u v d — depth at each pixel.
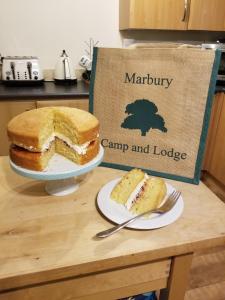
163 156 0.83
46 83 2.27
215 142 2.35
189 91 0.76
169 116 0.80
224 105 2.18
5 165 0.88
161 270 0.63
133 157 0.86
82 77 2.43
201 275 1.47
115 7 2.33
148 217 0.63
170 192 0.73
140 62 0.80
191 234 0.59
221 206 0.70
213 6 2.15
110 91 0.85
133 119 0.84
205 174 2.60
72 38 2.34
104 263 0.53
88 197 0.72
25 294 0.55
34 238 0.57
